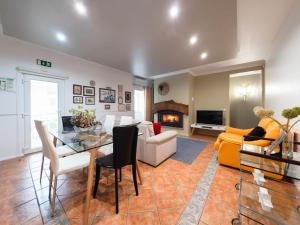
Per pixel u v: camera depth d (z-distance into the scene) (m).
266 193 1.40
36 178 2.04
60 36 2.56
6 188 1.81
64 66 3.52
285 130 1.38
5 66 2.67
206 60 3.83
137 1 1.64
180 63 4.11
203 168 2.40
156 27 2.21
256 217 1.34
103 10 1.80
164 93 5.89
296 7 1.82
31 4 1.71
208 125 4.96
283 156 1.34
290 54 2.05
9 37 2.68
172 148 3.00
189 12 1.84
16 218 1.34
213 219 1.34
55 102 3.41
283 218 1.26
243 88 5.02
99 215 1.38
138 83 6.30
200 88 5.55
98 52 3.32
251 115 4.89
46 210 1.44
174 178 2.08
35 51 3.02
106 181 1.99
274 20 2.21
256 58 3.85
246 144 1.87
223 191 1.76
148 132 2.59
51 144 1.37
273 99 3.12
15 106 2.82
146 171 2.29
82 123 2.08
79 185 1.89
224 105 5.00
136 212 1.42
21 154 2.91
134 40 2.67
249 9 1.96
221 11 1.82
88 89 4.07
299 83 1.77
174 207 1.49
